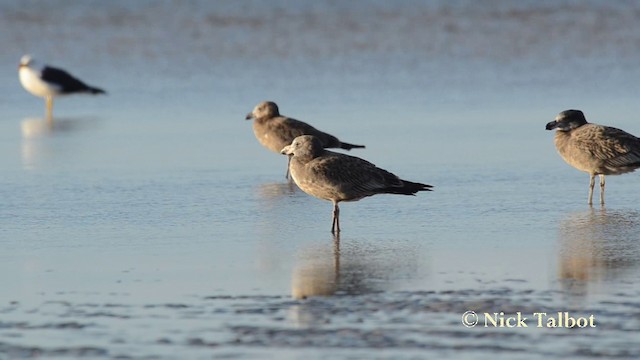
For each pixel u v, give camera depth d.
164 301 11.84
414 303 11.60
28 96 29.52
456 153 20.83
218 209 16.56
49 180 18.75
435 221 15.60
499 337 10.52
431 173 19.03
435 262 13.35
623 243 14.16
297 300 11.80
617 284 12.21
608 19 38.19
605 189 17.67
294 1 39.66
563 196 17.20
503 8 39.44
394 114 25.25
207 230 15.24
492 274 12.75
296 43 34.44
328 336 10.60
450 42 34.94
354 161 14.93
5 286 12.48
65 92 27.03
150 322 11.13
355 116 25.03
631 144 16.47
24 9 37.41
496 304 11.52
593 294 11.84
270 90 28.45
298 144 15.03
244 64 31.92
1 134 23.80
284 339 10.55
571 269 12.91
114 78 30.39
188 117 25.34
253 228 15.35
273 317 11.22
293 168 15.05
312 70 31.16
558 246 14.05
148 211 16.44
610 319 10.97
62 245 14.41
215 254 13.91
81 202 17.05
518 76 30.39
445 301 11.66
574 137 16.70
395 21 37.41
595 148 16.44
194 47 33.81
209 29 35.84
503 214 15.98
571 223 15.38
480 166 19.61
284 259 13.63
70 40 34.50
